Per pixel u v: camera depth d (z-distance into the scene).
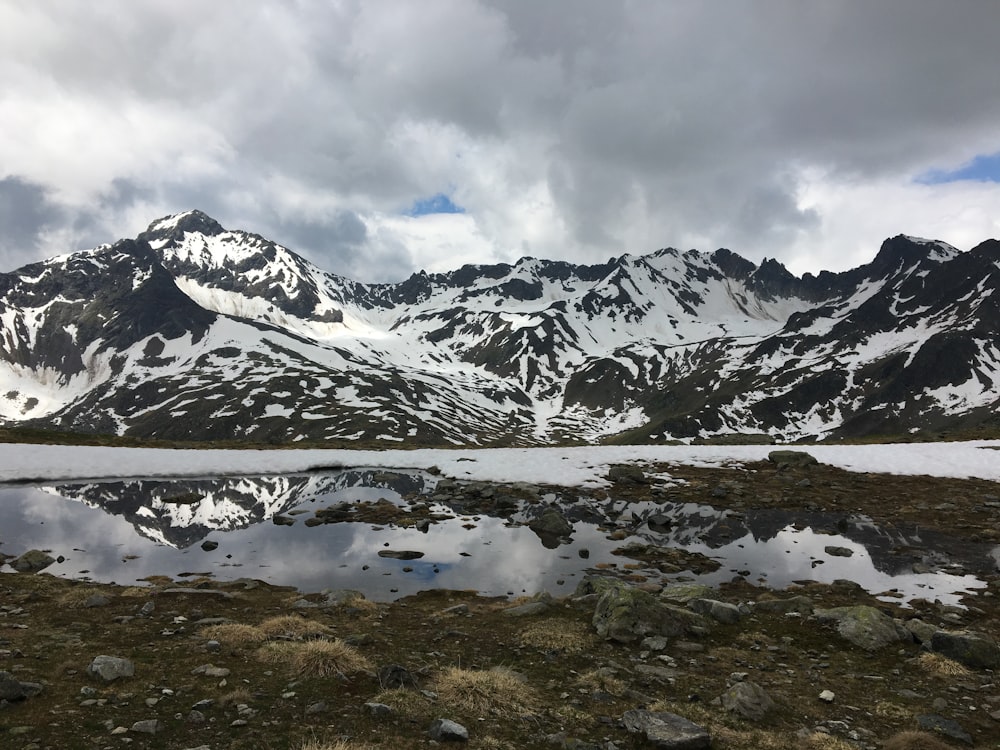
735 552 29.77
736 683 13.05
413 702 10.91
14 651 12.90
